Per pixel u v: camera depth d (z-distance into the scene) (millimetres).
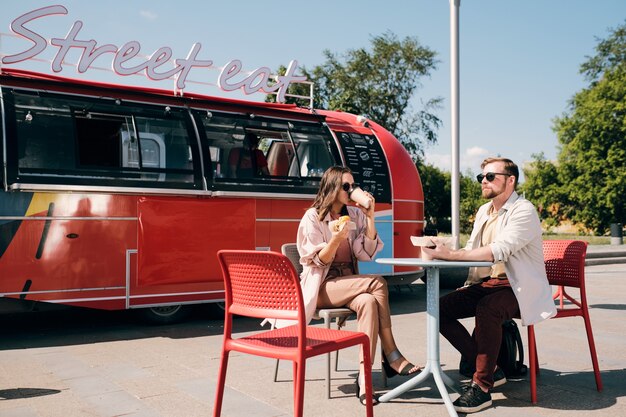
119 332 6102
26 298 5449
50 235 5562
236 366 4578
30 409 3504
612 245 22938
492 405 3602
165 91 6723
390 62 32344
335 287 3740
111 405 3586
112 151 5992
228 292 2895
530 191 43906
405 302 8484
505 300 3650
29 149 5547
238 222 6602
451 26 7902
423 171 33844
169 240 6156
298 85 31781
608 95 38094
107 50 6324
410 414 3406
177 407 3543
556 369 4516
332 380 4148
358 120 8344
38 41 5945
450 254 3590
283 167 7160
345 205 4078
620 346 5363
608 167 37906
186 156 6391
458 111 7812
